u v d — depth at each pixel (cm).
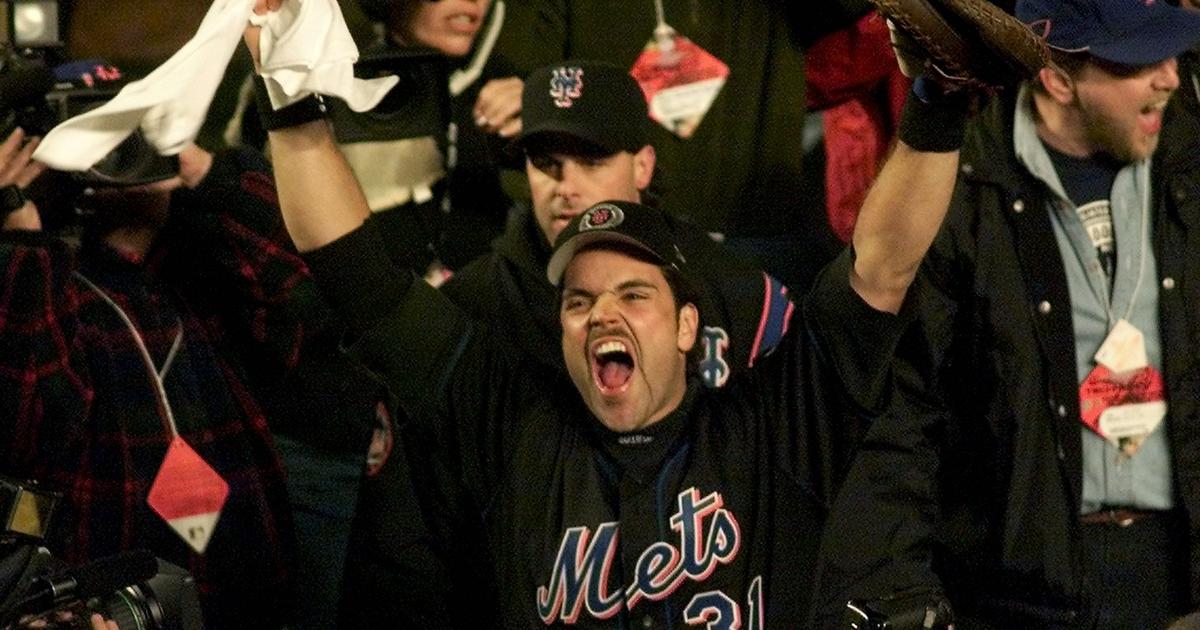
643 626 1285
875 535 1516
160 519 1484
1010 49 1105
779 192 1884
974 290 1552
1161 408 1564
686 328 1323
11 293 1420
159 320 1525
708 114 1848
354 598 1444
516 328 1575
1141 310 1566
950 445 1580
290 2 1191
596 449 1319
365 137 1513
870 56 1892
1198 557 1547
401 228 1725
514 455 1327
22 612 1212
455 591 1382
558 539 1302
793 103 1883
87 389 1449
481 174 1780
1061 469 1548
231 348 1584
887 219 1222
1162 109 1570
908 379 1548
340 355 1598
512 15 1822
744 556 1287
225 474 1520
